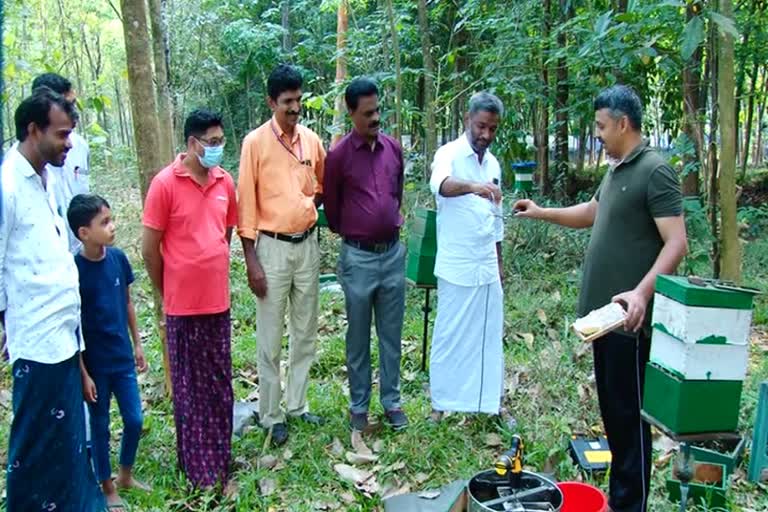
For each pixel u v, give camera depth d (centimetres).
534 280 571
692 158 575
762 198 933
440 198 359
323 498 315
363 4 884
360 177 355
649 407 242
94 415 301
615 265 270
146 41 367
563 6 670
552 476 326
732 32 364
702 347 221
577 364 427
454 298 359
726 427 230
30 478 261
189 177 307
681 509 259
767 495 303
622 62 477
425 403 401
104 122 1157
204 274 310
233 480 328
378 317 375
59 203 353
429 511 296
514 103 773
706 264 495
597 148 1158
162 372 431
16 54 563
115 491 308
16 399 258
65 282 258
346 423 380
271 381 359
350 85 347
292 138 350
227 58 1200
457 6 746
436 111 698
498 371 369
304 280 360
